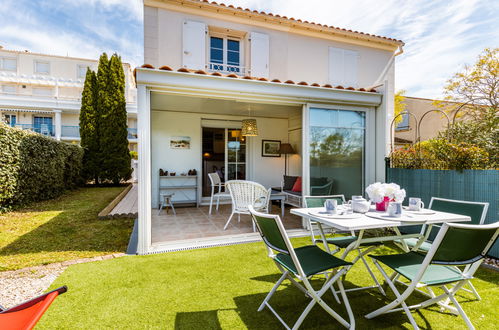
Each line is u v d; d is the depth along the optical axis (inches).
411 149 183.8
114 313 83.8
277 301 92.8
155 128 263.0
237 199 182.1
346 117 186.7
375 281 99.8
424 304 79.4
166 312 84.7
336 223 83.0
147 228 137.3
